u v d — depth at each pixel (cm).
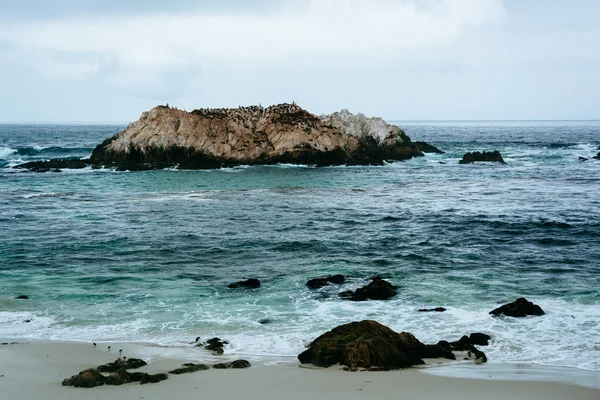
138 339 1814
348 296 2248
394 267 2700
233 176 6391
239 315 2042
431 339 1802
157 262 2792
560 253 2962
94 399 1302
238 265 2748
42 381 1430
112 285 2411
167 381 1427
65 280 2477
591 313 2025
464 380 1452
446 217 3984
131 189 5456
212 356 1655
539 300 2184
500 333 1842
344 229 3588
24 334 1847
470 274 2570
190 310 2097
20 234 3412
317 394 1341
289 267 2708
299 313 2058
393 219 3925
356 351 1570
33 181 5978
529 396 1352
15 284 2409
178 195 5078
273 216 4047
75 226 3662
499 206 4472
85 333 1861
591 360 1619
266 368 1540
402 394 1348
